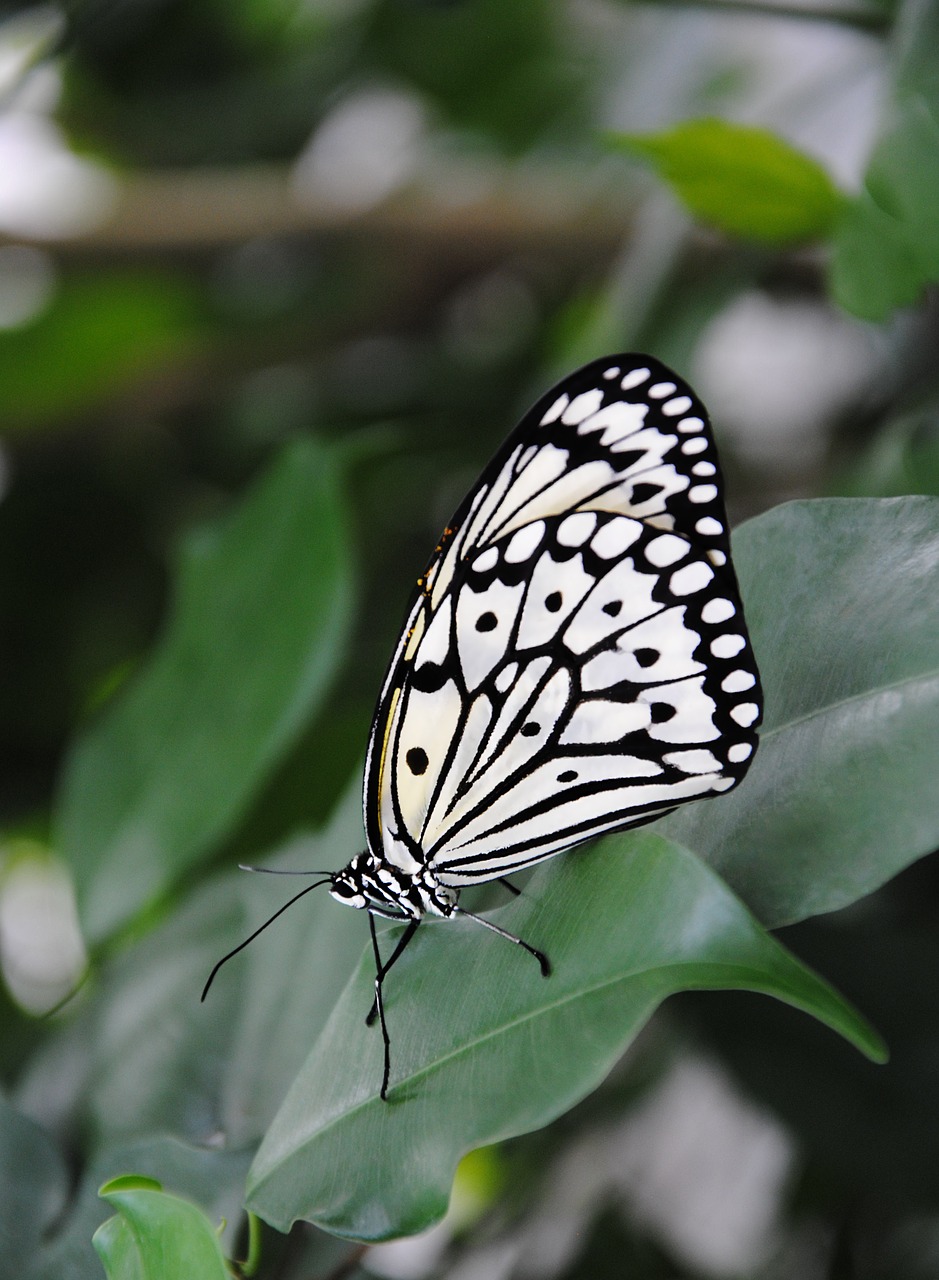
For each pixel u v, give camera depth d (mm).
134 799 617
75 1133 580
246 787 610
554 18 934
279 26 1011
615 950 513
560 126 920
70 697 977
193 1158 561
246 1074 580
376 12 932
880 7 671
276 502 625
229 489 991
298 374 993
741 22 830
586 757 536
